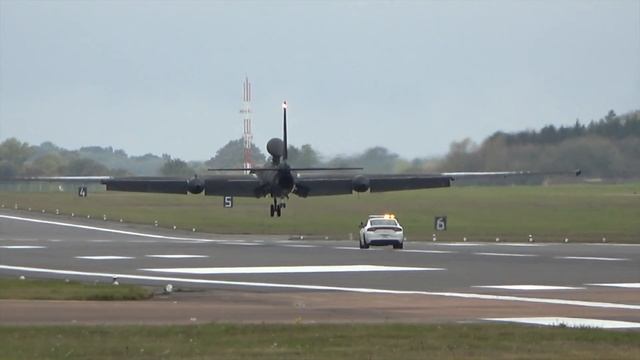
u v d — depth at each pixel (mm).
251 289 147625
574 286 152000
